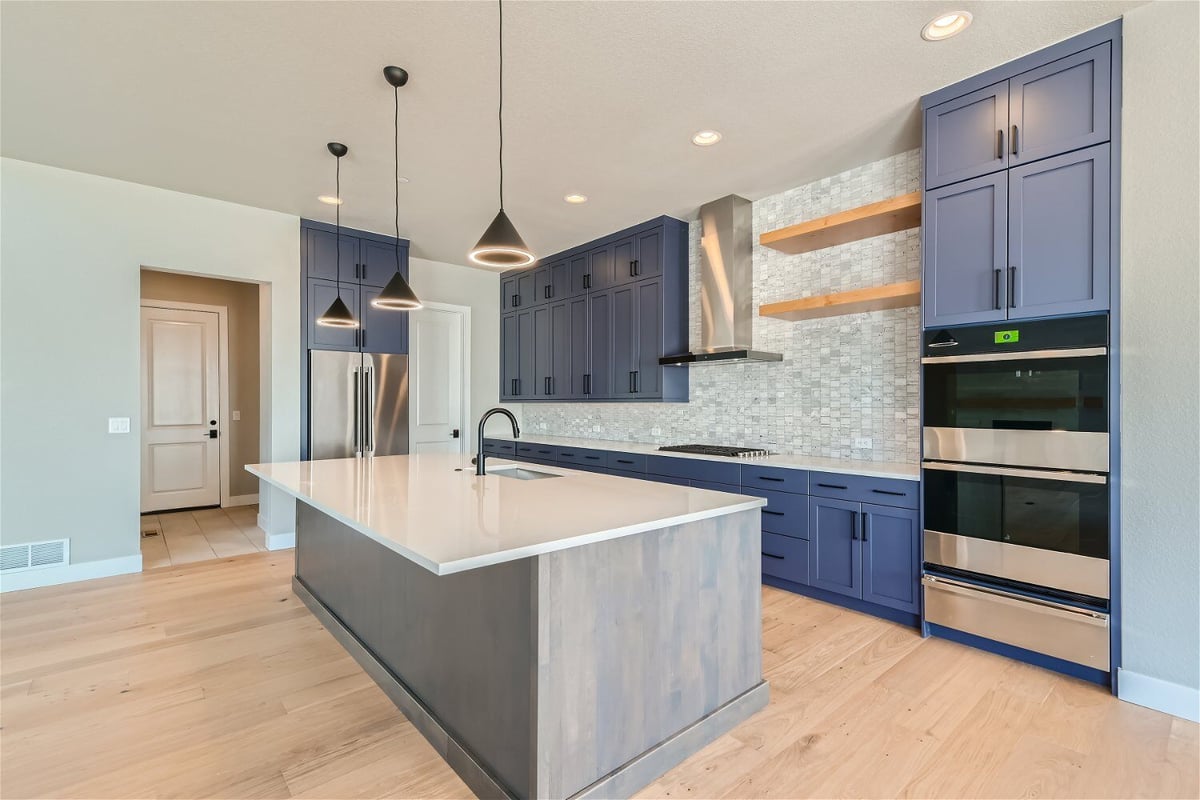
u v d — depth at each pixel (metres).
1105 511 2.23
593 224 4.67
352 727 2.05
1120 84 2.19
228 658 2.57
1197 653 2.05
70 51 2.31
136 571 3.83
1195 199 2.04
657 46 2.30
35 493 3.50
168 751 1.90
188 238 3.96
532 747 1.51
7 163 3.39
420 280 5.70
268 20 2.12
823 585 3.22
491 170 3.53
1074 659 2.32
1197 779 1.75
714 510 1.91
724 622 2.04
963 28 2.22
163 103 2.73
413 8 2.06
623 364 4.79
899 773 1.78
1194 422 2.05
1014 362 2.46
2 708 2.14
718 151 3.28
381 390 4.91
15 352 3.43
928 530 2.76
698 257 4.56
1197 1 2.02
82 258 3.61
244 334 6.16
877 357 3.50
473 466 3.11
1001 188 2.48
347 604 2.74
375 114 2.83
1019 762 1.83
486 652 1.72
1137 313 2.16
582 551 1.60
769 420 4.09
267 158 3.35
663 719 1.82
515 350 6.11
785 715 2.11
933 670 2.45
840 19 2.15
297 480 2.57
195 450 5.88
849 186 3.57
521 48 2.30
